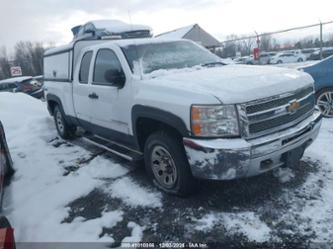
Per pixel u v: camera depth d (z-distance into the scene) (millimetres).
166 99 3545
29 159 5945
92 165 5266
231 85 3381
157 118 3686
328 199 3576
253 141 3219
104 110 4785
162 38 5121
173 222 3459
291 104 3518
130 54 4445
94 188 4449
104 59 4824
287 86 3535
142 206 3830
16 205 4227
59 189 4555
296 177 4105
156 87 3754
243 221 3346
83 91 5309
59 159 5789
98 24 7246
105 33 6715
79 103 5559
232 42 21484
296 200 3604
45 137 7301
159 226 3430
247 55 20906
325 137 5453
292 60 22234
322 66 6641
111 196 4164
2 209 4129
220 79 3596
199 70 4215
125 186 4355
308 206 3480
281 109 3439
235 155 3117
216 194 3863
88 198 4207
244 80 3516
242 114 3174
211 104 3182
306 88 3857
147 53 4547
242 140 3172
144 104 3836
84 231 3506
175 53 4758
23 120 8945
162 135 3754
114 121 4621
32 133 7672
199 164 3281
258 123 3285
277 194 3754
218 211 3547
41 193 4504
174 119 3457
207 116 3195
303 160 4594
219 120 3174
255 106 3256
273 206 3537
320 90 6672
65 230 3564
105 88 4652
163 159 3928
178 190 3781
